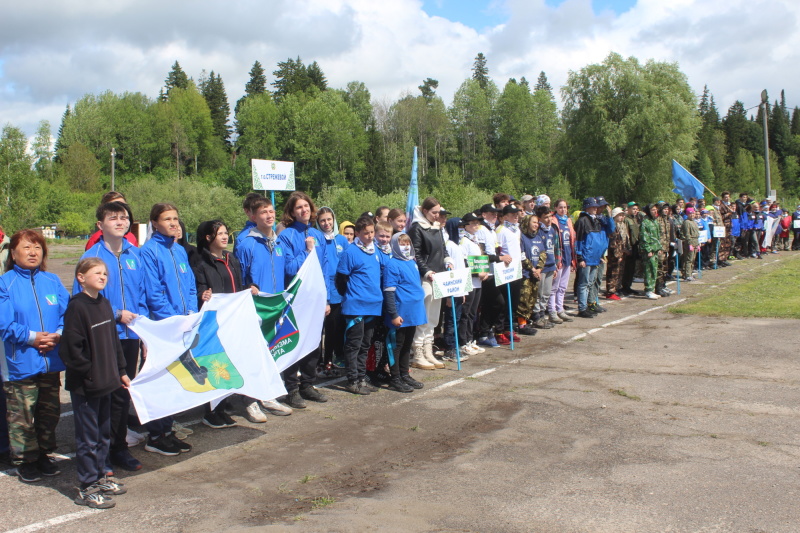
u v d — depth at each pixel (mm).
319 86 111562
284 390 5801
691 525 3762
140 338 5047
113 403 4953
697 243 15797
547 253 10242
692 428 5535
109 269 5109
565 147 49469
